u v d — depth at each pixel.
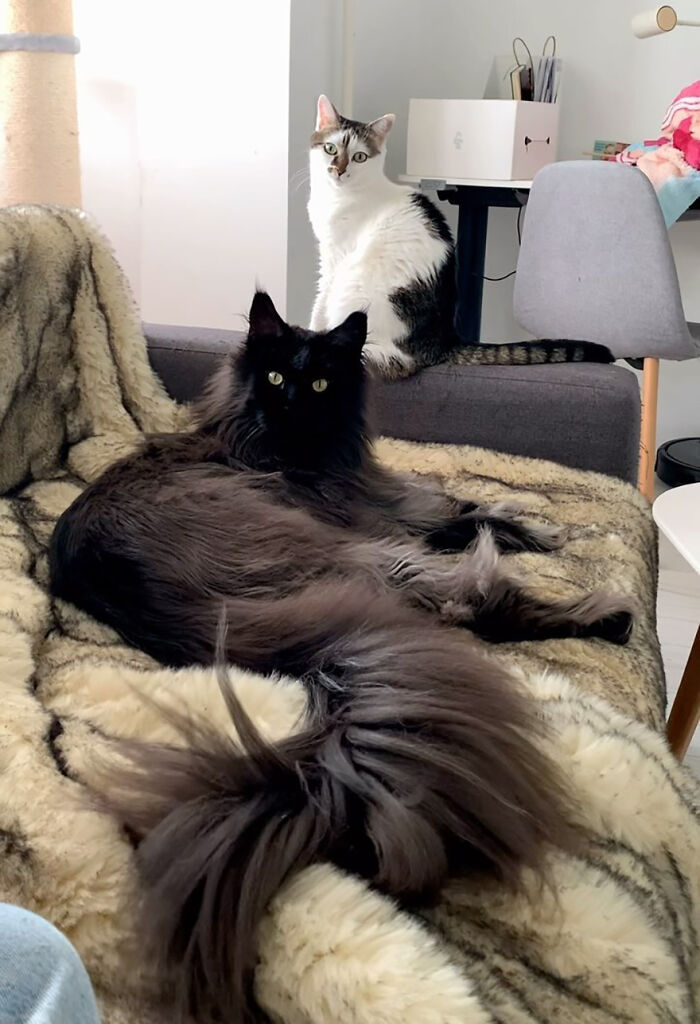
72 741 0.91
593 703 1.00
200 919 0.68
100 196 2.50
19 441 1.58
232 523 1.27
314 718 0.89
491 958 0.72
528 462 1.80
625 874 0.80
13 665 1.04
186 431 1.64
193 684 1.00
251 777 0.77
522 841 0.77
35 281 1.60
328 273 2.38
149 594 1.17
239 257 2.63
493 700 0.88
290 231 2.57
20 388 1.57
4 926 0.42
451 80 3.40
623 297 2.51
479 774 0.79
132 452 1.53
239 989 0.67
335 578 1.21
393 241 2.15
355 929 0.68
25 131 2.00
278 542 1.26
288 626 1.06
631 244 2.43
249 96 2.48
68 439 1.72
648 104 3.29
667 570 2.71
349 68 2.82
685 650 2.25
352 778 0.77
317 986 0.66
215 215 2.62
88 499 1.33
